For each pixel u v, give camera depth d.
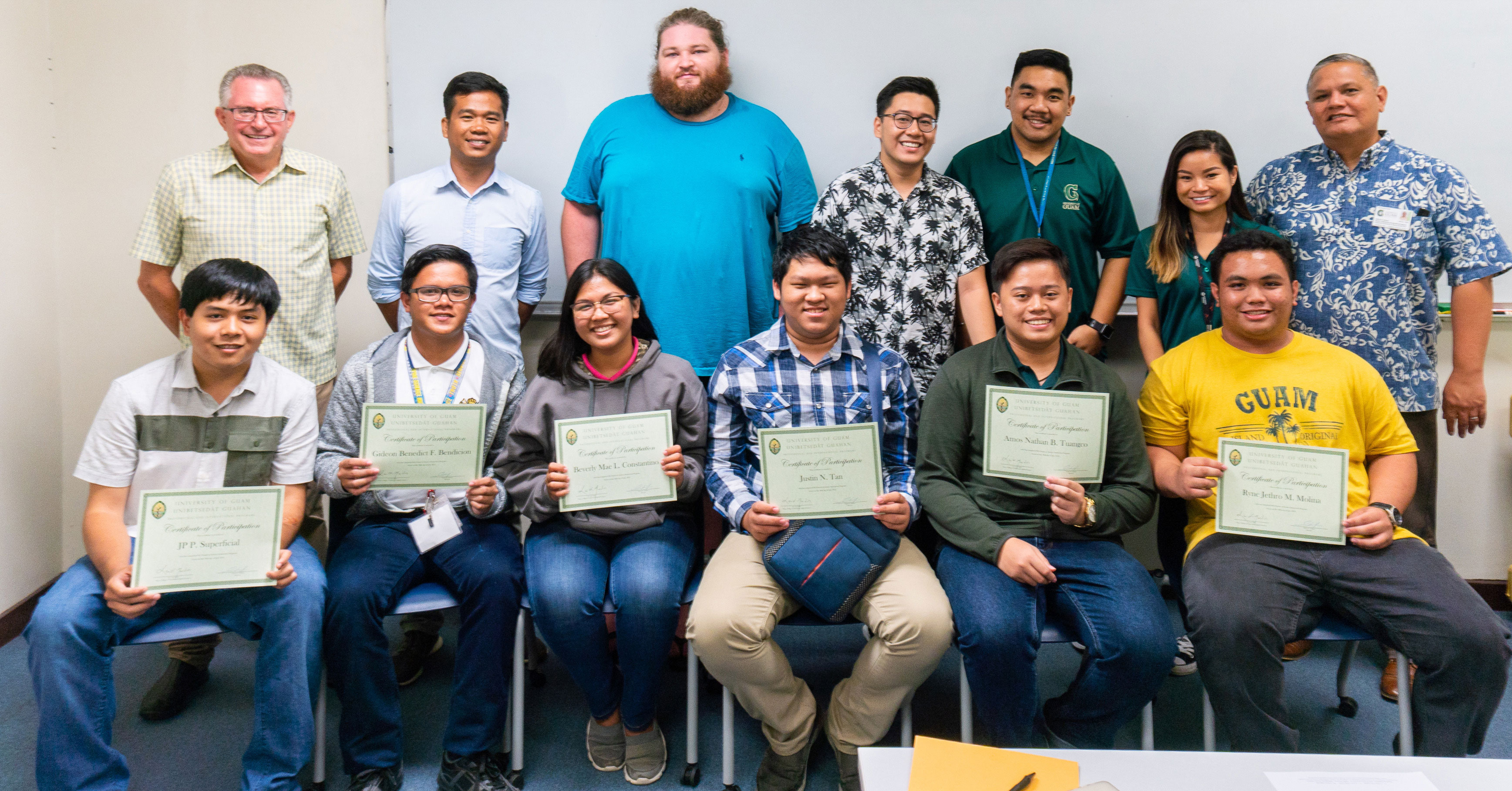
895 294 2.14
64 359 2.55
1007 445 1.70
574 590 1.65
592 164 2.28
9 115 2.30
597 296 1.74
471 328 2.22
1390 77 2.43
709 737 1.92
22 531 2.37
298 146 2.51
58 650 1.46
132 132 2.50
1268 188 2.21
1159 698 2.08
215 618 1.61
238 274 1.61
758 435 1.68
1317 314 2.12
